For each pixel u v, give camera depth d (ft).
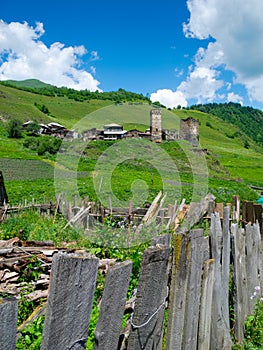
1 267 19.17
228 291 13.44
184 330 10.00
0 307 5.03
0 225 32.48
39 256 20.34
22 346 11.11
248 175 187.42
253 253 15.57
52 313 5.65
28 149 170.71
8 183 95.91
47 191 80.12
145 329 8.16
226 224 13.03
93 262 6.24
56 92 426.10
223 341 12.23
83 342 6.27
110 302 6.93
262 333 14.06
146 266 7.88
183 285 9.65
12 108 278.87
